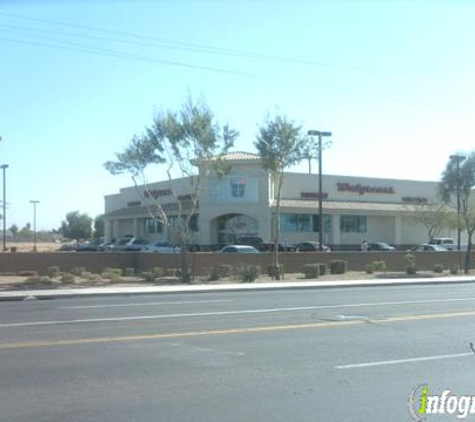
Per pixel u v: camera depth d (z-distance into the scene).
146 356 10.09
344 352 10.42
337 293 23.66
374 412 6.96
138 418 6.72
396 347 10.88
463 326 13.48
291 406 7.19
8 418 6.71
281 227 57.50
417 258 43.38
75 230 128.38
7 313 16.53
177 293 24.16
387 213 61.19
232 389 7.96
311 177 59.62
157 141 32.56
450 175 42.91
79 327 13.50
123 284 29.25
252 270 31.53
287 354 10.25
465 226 45.41
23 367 9.25
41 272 37.16
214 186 57.53
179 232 33.59
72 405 7.22
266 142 34.19
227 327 13.35
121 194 78.88
